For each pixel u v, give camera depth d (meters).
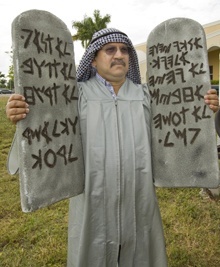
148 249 1.82
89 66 1.87
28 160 1.54
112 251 1.76
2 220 3.24
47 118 1.61
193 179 1.77
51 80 1.63
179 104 1.78
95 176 1.68
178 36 1.79
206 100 1.73
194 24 1.76
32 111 1.55
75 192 1.72
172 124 1.79
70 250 1.85
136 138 1.73
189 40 1.77
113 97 1.75
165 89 1.81
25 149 1.53
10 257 2.58
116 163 1.68
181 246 2.63
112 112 1.72
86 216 1.69
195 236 2.74
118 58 1.71
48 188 1.60
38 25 1.59
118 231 1.72
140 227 1.80
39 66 1.58
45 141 1.60
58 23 1.67
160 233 1.85
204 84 1.75
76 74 1.81
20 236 2.88
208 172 1.76
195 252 2.55
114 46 1.73
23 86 1.53
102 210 1.71
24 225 3.03
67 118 1.68
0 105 15.05
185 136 1.78
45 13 1.62
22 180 1.53
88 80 1.86
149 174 1.75
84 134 1.73
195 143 1.77
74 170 1.71
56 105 1.64
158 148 1.82
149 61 1.88
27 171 1.53
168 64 1.81
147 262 1.84
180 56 1.78
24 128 1.53
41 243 2.73
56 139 1.64
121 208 1.72
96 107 1.71
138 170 1.73
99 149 1.67
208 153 1.76
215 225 2.91
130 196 1.72
